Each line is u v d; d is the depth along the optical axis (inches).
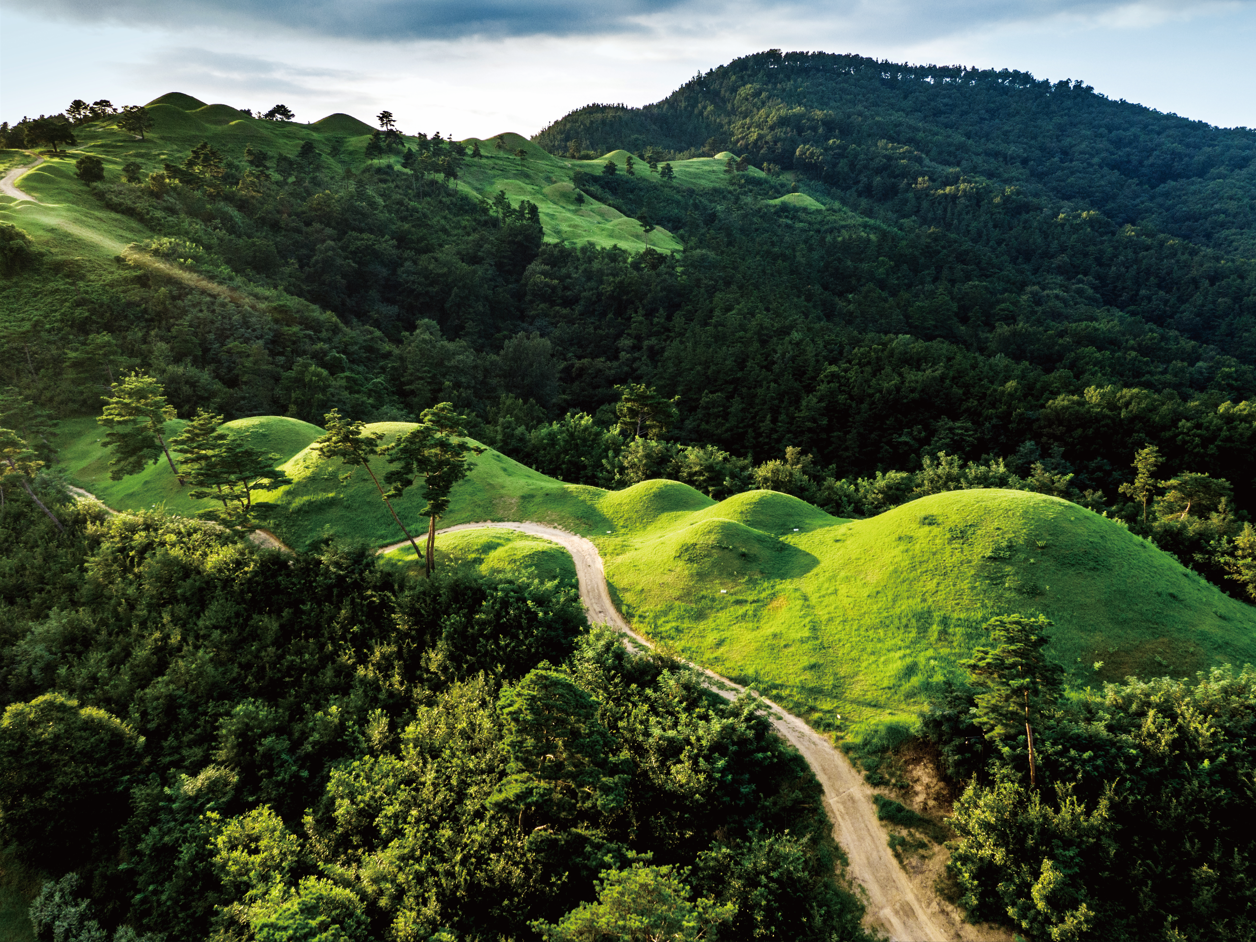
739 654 1902.1
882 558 2101.4
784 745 1540.4
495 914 1274.6
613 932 956.0
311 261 6599.4
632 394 4128.9
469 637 1969.7
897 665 1723.7
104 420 3014.3
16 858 1664.6
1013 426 4869.6
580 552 2598.4
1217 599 1945.1
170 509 3068.4
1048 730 1280.8
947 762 1380.4
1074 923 1053.8
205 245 6013.8
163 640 2192.4
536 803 1357.0
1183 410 4618.6
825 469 4965.6
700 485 3472.0
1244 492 4192.9
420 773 1593.3
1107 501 4347.9
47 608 2444.6
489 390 6171.3
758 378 5762.8
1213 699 1279.5
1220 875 1086.4
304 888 1296.8
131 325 4490.7
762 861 1222.9
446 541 2610.7
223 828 1535.4
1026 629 1222.3
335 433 2222.0
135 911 1525.6
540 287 7741.1
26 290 4414.4
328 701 1925.4
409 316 7160.4
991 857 1180.5
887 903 1219.2
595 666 1711.4
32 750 1606.8
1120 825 1157.7
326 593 2262.6
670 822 1387.8
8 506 2920.8
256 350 4562.0
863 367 5713.6
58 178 6038.4
